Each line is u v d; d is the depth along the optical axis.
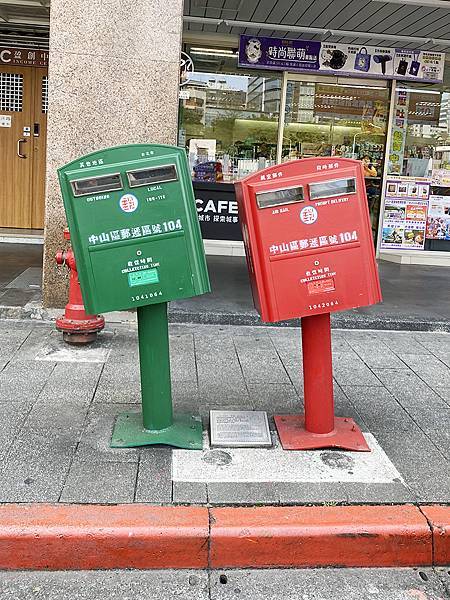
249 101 10.12
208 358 5.24
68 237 5.09
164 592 2.84
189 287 3.52
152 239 3.45
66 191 3.38
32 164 10.33
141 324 3.70
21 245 9.66
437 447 3.88
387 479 3.49
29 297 6.45
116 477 3.38
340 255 3.52
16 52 9.95
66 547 2.95
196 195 10.00
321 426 3.86
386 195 10.61
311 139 10.40
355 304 3.57
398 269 9.62
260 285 3.51
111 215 3.40
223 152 10.21
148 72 5.61
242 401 4.41
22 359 4.97
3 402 4.20
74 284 5.24
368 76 9.91
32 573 2.94
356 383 4.88
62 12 5.46
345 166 3.47
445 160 10.66
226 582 2.92
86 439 3.76
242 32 9.48
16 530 2.93
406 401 4.57
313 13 8.41
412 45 9.76
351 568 3.07
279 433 3.89
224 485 3.36
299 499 3.27
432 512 3.20
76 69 5.56
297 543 3.03
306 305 3.54
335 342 5.87
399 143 10.53
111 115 5.66
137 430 3.81
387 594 2.88
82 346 5.32
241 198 3.53
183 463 3.55
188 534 2.98
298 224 3.47
